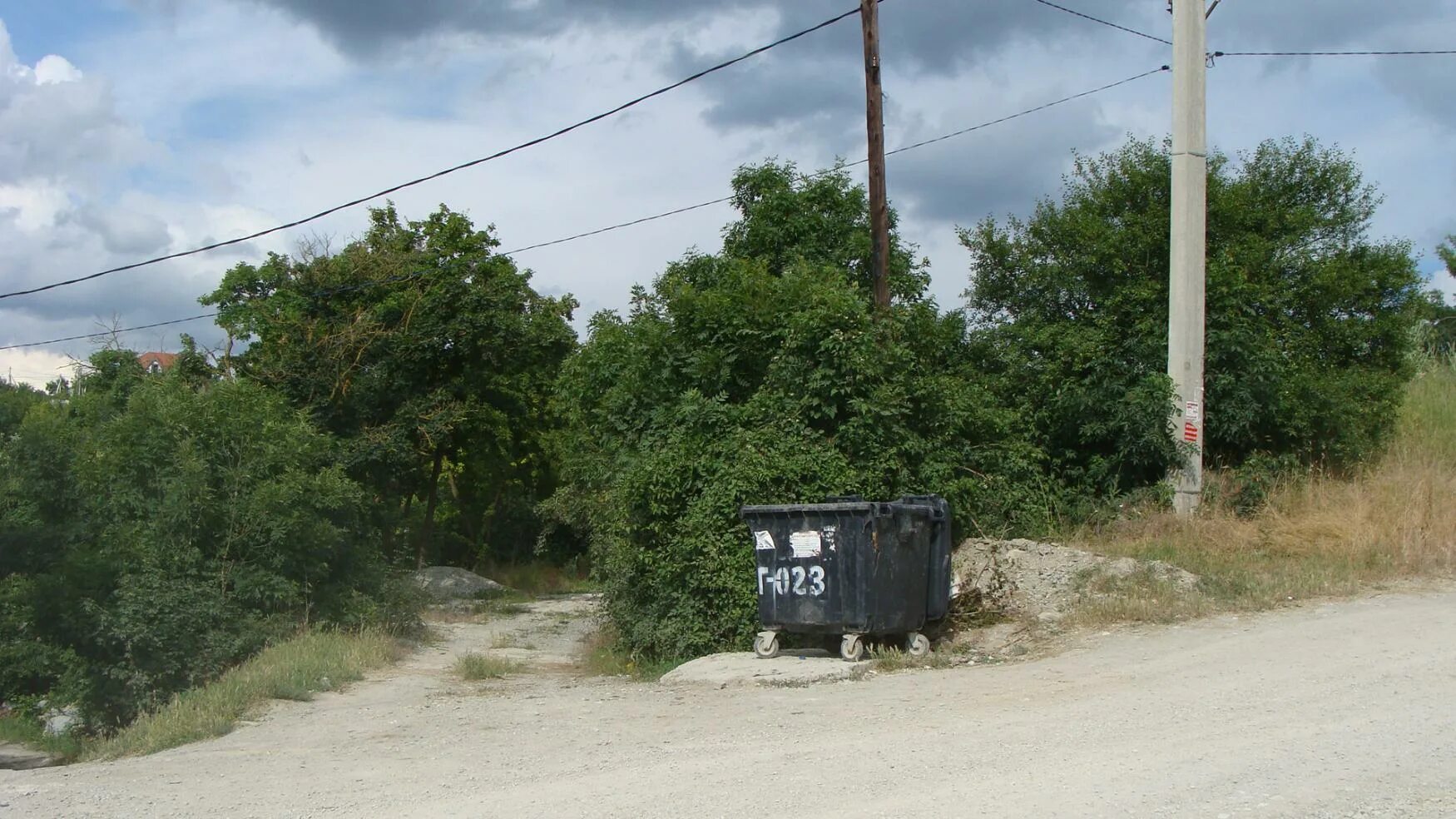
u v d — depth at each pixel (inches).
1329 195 768.3
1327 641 384.2
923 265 851.4
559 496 1030.4
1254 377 645.3
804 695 375.2
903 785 245.3
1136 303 694.5
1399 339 730.8
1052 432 689.6
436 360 1165.1
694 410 552.1
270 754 341.7
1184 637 413.4
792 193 831.7
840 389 533.3
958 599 475.5
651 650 549.0
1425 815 210.1
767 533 455.2
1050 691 345.4
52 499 736.3
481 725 369.4
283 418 782.5
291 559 678.5
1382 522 559.5
